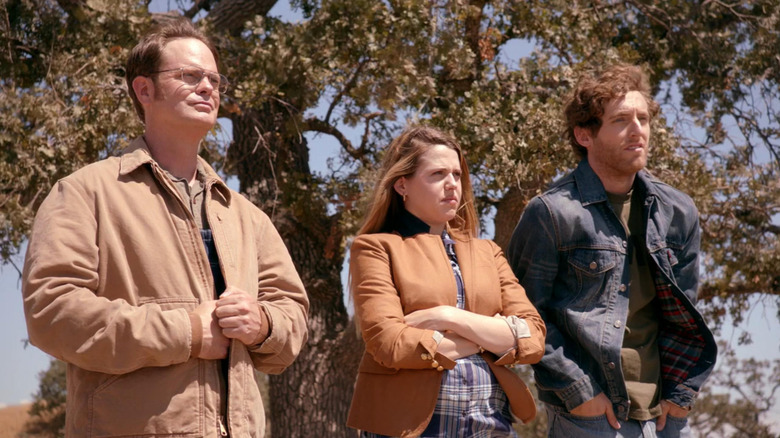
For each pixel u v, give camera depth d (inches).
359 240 118.2
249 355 97.3
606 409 128.0
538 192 339.0
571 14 383.6
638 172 137.3
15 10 352.5
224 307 93.4
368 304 111.4
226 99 368.5
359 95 343.3
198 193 103.9
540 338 114.6
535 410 114.3
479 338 109.6
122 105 331.0
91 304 87.6
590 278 131.9
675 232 136.7
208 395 92.0
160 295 93.2
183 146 104.0
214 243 99.6
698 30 417.4
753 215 405.7
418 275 114.0
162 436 88.7
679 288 132.6
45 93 331.9
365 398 112.0
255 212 110.6
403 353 105.8
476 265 119.3
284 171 413.7
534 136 335.0
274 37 356.5
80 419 89.8
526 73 367.9
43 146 316.2
